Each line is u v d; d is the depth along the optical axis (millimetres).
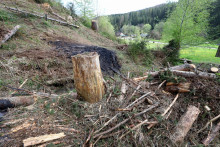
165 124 2561
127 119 2289
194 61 7590
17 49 4875
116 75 4902
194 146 2426
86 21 15461
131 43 8469
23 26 6781
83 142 1917
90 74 2508
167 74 3584
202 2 7289
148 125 2424
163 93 3277
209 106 2994
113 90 3027
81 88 2652
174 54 7719
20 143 1728
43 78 3709
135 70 5574
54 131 1996
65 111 2461
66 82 3809
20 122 2041
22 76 3562
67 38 8383
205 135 2678
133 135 2166
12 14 7578
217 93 3051
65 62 4715
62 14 13016
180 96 3199
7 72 3510
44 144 1761
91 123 2221
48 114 2299
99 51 6367
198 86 3203
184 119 2648
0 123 1957
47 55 4789
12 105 2371
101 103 2689
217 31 7316
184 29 7848
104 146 1980
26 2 10938
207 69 4352
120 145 2014
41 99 2664
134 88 3189
